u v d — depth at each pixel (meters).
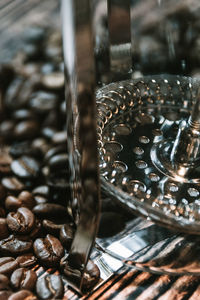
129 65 0.22
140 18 0.29
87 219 0.17
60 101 0.26
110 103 0.20
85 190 0.16
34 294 0.18
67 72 0.16
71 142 0.17
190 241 0.19
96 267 0.18
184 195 0.18
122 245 0.19
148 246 0.19
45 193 0.21
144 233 0.19
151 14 0.29
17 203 0.20
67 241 0.19
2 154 0.24
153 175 0.18
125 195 0.17
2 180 0.22
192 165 0.19
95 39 0.22
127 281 0.19
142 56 0.26
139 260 0.18
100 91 0.20
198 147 0.18
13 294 0.17
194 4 0.27
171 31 0.27
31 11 0.31
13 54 0.28
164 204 0.18
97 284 0.19
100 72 0.22
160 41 0.27
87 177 0.16
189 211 0.17
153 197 0.18
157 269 0.18
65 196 0.21
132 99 0.21
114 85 0.21
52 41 0.29
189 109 0.21
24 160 0.23
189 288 0.19
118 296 0.18
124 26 0.21
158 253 0.18
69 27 0.15
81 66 0.15
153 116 0.21
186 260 0.18
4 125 0.25
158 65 0.26
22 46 0.29
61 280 0.18
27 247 0.19
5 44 0.29
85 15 0.15
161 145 0.19
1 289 0.17
